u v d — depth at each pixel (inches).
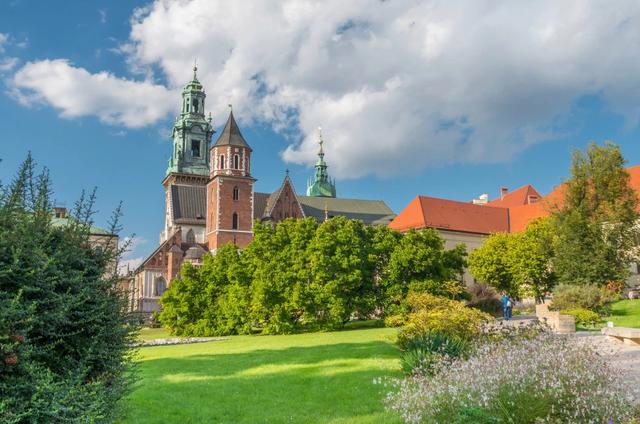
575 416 331.6
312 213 3998.5
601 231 1866.4
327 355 826.8
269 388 594.6
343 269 1555.1
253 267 1648.6
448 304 932.6
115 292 358.3
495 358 425.1
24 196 330.0
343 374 652.1
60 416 290.0
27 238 309.7
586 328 1171.9
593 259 1801.2
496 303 1656.0
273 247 1609.3
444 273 1619.1
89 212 359.9
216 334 1678.2
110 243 363.6
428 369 544.4
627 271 1857.8
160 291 3314.5
